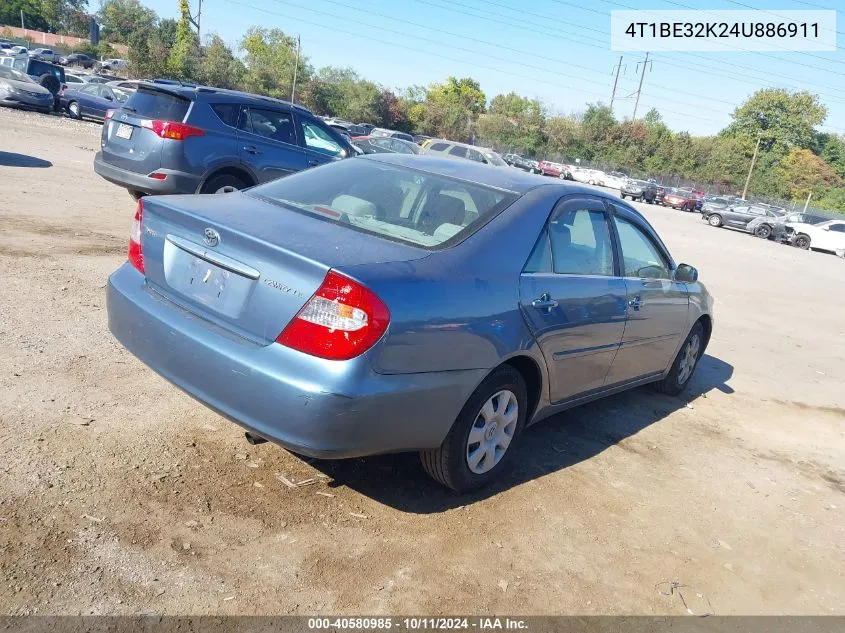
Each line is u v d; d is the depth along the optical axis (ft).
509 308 11.00
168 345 10.11
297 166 30.09
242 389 9.27
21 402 11.97
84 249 22.50
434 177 12.69
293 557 9.39
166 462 11.05
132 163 26.61
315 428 8.92
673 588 10.35
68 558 8.55
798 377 24.44
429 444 10.32
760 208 113.60
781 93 287.07
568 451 14.51
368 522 10.49
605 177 188.03
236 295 9.70
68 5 373.81
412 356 9.45
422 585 9.32
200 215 10.38
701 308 18.56
